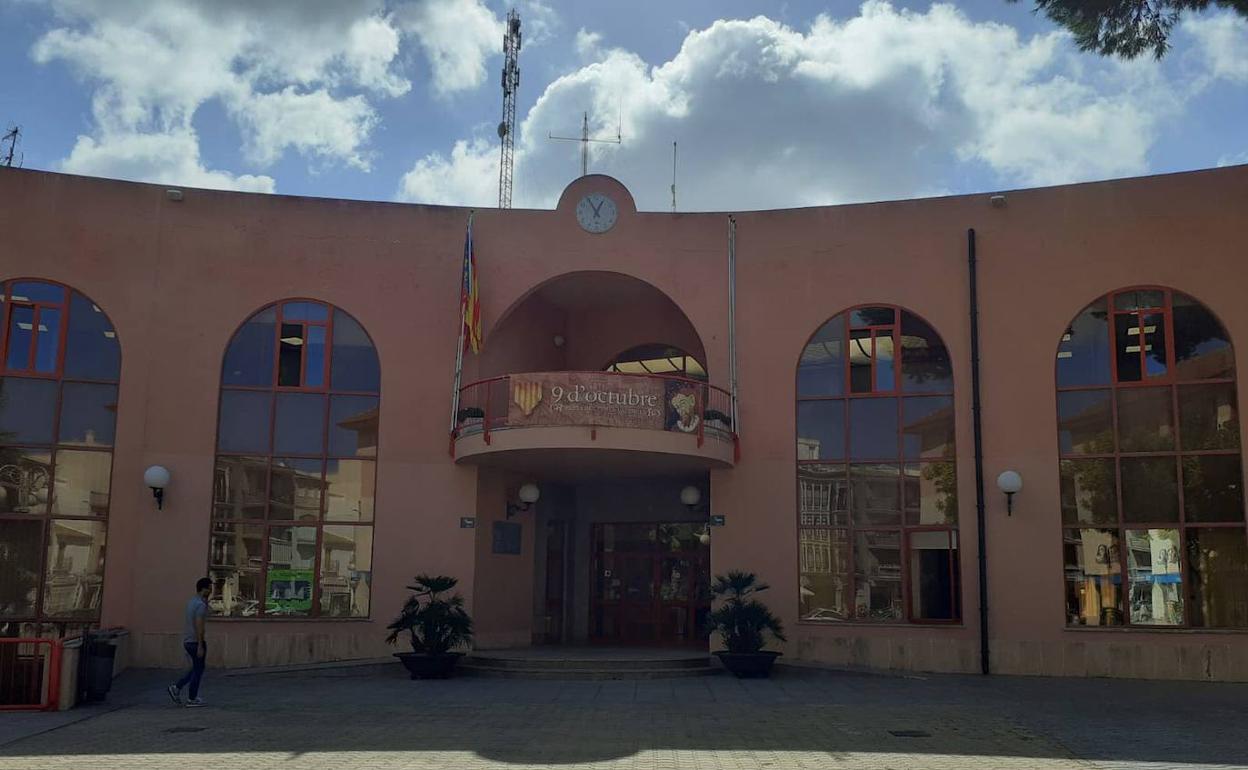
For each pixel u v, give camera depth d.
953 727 12.69
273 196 20.67
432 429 20.30
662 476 22.38
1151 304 18.91
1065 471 18.83
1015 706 14.49
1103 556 18.44
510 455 19.28
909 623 19.06
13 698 13.97
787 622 19.52
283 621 19.39
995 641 18.58
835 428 19.97
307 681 17.56
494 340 21.25
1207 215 18.83
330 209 20.78
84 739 11.77
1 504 18.95
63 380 19.50
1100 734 12.23
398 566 19.83
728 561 19.88
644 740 11.74
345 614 19.62
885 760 10.66
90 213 20.03
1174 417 18.45
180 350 19.95
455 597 18.55
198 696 15.16
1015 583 18.69
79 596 18.97
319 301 20.50
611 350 23.53
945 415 19.52
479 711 13.92
